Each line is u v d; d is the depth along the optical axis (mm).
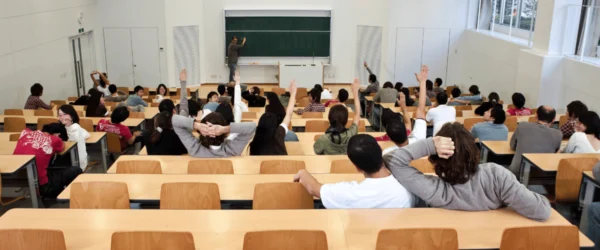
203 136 4031
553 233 2387
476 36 11875
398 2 12664
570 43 8219
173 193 3189
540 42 8555
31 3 9422
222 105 5520
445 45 12883
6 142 5340
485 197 2639
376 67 13711
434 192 2625
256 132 4363
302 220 2695
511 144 4840
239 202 3244
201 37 14273
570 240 2402
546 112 4809
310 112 7148
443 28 12766
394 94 9203
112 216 2771
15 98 8898
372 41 13695
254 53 14453
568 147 4605
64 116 5430
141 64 13367
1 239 2404
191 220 2723
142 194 3334
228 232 2598
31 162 4352
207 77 14625
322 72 14305
